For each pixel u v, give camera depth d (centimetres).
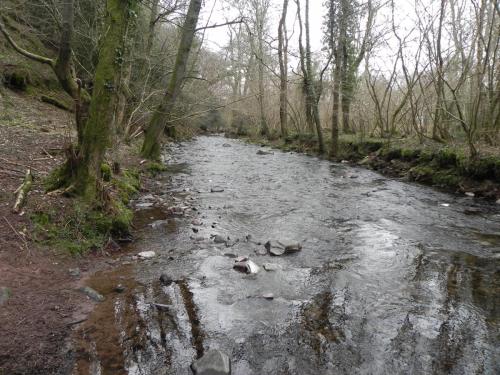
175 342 375
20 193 567
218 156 1902
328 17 2117
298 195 1081
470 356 378
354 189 1190
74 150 629
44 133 1093
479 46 1354
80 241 548
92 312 408
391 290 509
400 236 733
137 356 348
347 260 609
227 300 463
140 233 672
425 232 761
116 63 610
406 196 1101
